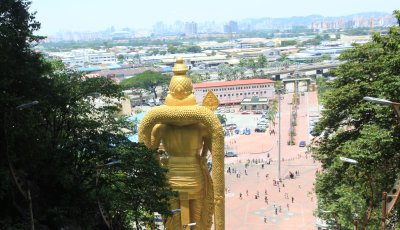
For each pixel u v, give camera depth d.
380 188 40.09
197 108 47.25
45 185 34.62
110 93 42.50
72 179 33.97
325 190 50.16
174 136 48.25
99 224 35.56
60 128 38.12
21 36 34.25
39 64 36.34
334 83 48.47
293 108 190.25
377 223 40.66
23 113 31.45
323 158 50.56
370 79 45.00
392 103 26.14
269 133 161.50
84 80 43.53
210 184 49.06
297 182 104.94
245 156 133.00
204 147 49.81
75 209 33.31
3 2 33.47
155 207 32.94
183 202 48.41
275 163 123.69
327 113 48.00
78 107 41.69
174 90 48.00
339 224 47.50
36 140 33.44
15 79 32.19
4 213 31.61
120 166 33.66
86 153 35.41
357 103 44.38
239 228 78.75
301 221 80.75
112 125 43.78
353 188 44.09
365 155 37.41
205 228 49.81
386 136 36.59
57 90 36.06
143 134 48.62
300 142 141.88
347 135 46.31
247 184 104.88
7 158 29.67
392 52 42.84
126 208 32.09
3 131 31.03
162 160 49.97
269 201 92.12
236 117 195.25
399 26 43.31
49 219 32.94
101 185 33.91
